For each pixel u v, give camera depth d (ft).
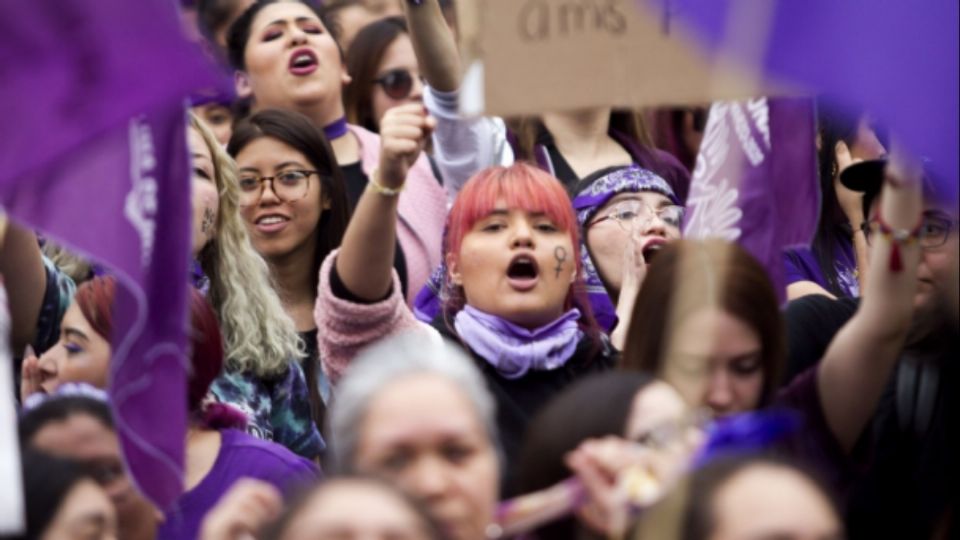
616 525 21.35
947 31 21.53
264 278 36.55
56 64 23.30
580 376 32.63
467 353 32.24
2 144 23.36
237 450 29.94
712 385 26.45
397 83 47.06
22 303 33.63
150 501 24.58
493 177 33.14
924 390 28.94
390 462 22.04
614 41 24.02
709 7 21.24
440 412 22.13
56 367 31.24
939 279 29.01
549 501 22.22
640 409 23.58
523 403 32.01
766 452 21.17
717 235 28.55
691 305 25.13
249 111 44.39
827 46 21.44
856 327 27.61
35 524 23.71
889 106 21.56
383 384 22.50
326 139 39.63
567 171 40.60
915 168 26.91
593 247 37.86
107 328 31.04
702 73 23.86
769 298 26.66
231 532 22.63
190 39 23.34
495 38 24.14
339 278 31.14
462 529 21.99
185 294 24.26
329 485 19.83
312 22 43.98
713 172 28.63
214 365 30.37
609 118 41.88
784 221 28.96
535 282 32.53
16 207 23.86
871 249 32.01
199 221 35.94
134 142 24.11
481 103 24.21
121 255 24.02
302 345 37.60
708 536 20.07
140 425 24.43
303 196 39.01
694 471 20.58
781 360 26.84
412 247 40.11
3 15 23.16
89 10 23.22
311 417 35.94
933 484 28.73
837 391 27.73
